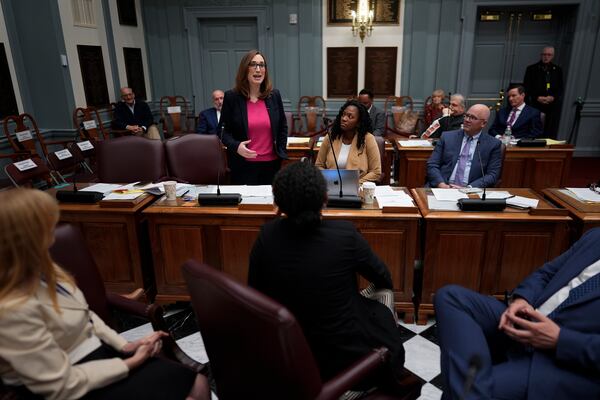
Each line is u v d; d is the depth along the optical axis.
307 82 6.38
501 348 1.50
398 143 4.25
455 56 6.09
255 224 2.25
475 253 2.21
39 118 4.93
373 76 6.31
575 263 1.46
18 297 1.02
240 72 2.80
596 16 5.66
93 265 1.51
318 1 6.02
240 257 2.32
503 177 4.05
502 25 6.12
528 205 2.20
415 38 6.07
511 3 5.76
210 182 3.12
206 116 4.80
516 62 6.24
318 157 3.11
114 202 2.29
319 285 1.19
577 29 5.73
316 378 0.98
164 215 2.28
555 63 6.19
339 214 2.17
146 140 3.00
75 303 1.20
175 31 6.44
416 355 2.10
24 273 1.04
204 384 1.32
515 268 2.21
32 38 4.67
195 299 1.09
